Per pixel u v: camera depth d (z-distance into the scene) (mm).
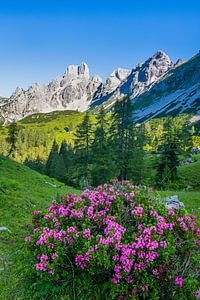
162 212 8633
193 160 79188
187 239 7930
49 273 7324
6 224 13922
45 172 90938
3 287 8398
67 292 7668
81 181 50656
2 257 10344
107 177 46812
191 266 7242
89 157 52656
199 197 28172
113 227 7496
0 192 18328
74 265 7605
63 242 7512
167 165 49281
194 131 150750
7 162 31531
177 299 6703
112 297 6754
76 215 8273
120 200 8602
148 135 146375
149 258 6668
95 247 6910
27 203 18031
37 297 7828
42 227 8508
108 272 7059
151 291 6836
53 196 23172
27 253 9078
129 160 48594
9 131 78250
